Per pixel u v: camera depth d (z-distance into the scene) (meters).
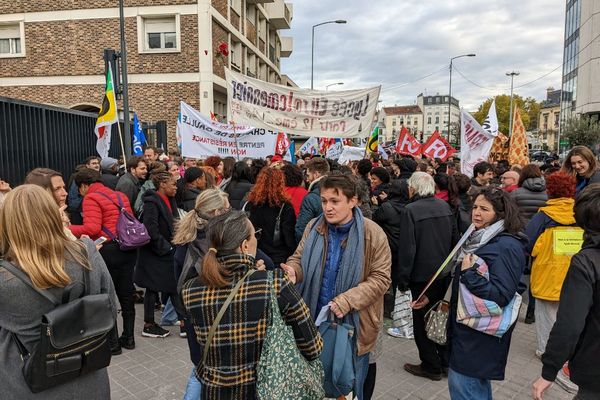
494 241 2.73
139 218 5.59
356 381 2.72
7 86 16.92
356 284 2.65
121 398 3.72
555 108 93.75
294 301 2.04
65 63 16.61
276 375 1.91
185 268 3.12
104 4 16.27
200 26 16.22
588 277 2.03
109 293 2.33
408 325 5.16
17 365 1.97
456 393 2.83
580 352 2.09
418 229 4.09
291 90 6.91
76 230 4.27
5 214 1.95
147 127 13.26
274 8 29.44
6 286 1.92
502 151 15.12
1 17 16.69
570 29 48.75
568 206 3.99
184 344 4.86
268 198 4.49
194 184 5.73
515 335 5.24
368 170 7.05
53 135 7.94
